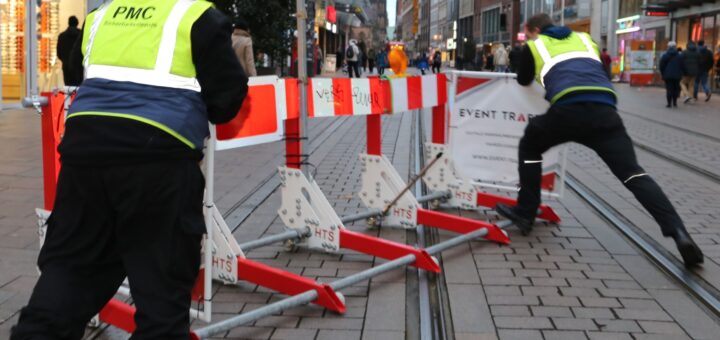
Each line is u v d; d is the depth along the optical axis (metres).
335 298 4.01
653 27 36.09
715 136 12.53
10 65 15.38
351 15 45.19
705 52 22.41
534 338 3.70
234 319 3.53
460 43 56.09
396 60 5.97
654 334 3.77
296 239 5.26
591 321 3.94
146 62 2.54
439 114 6.70
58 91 3.55
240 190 7.28
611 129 5.09
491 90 6.35
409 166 8.81
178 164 2.45
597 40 45.03
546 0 56.06
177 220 2.46
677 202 6.99
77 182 2.45
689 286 4.50
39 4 16.09
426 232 5.95
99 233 2.50
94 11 2.83
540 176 5.64
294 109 4.93
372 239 4.95
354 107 5.40
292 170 5.22
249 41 10.86
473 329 3.82
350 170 8.52
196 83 2.58
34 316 2.40
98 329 3.80
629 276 4.75
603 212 6.50
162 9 2.62
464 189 6.61
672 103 21.66
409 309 4.17
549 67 5.35
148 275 2.44
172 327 2.43
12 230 5.51
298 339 3.69
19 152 9.21
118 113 2.43
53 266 2.51
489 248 5.41
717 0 29.16
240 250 4.43
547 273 4.80
